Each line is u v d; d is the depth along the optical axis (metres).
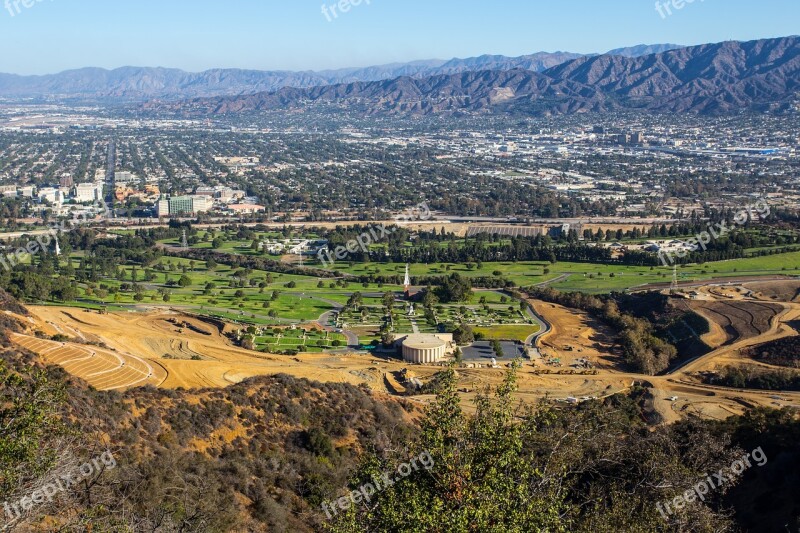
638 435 83.38
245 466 80.00
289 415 97.19
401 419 110.50
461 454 50.00
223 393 97.62
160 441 82.12
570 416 70.75
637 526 54.16
